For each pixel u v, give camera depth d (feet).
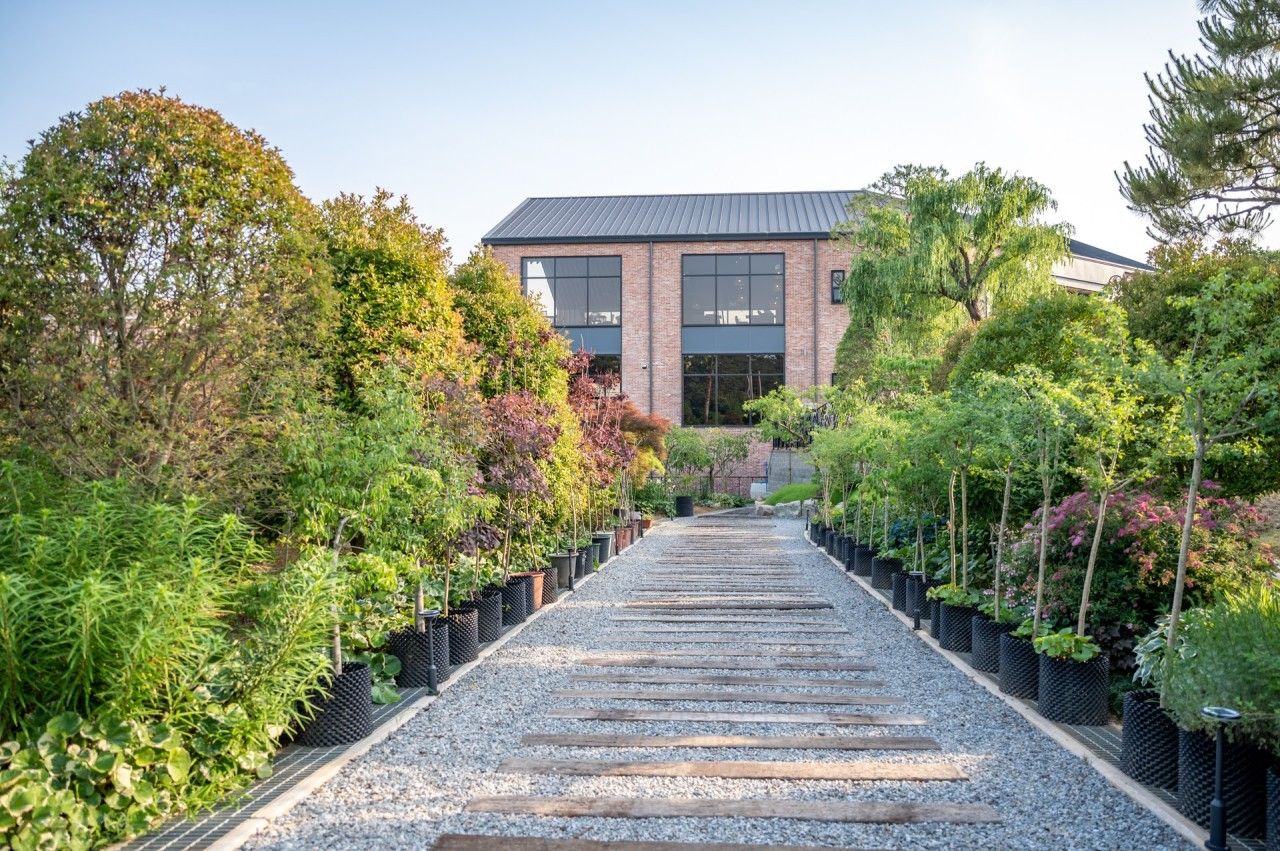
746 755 13.93
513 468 25.89
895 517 39.42
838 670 20.29
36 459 15.93
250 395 18.07
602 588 34.50
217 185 16.99
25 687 10.54
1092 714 15.29
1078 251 90.17
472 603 22.79
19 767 9.48
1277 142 34.83
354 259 26.00
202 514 16.06
